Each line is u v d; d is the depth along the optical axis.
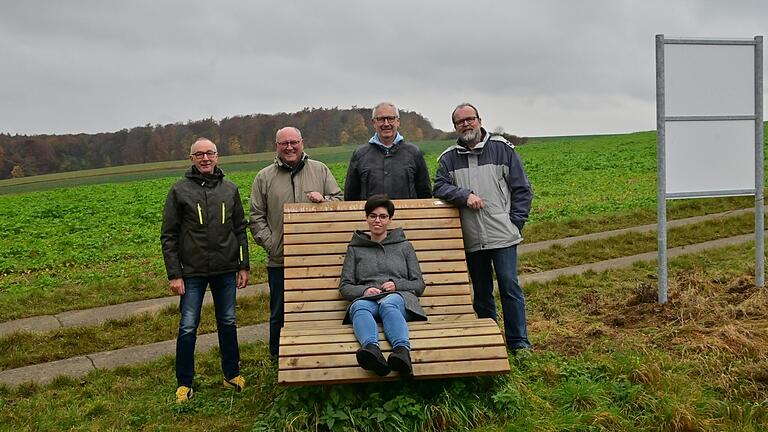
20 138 76.44
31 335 8.53
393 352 5.11
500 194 6.77
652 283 9.60
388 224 6.39
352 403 5.15
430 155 49.31
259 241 7.00
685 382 5.54
